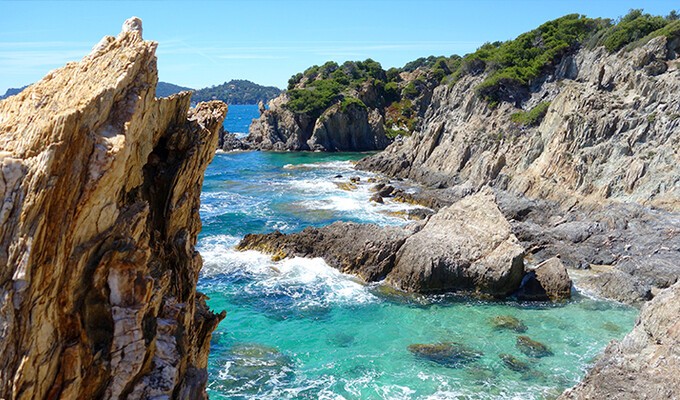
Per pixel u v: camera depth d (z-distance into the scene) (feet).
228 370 68.49
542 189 170.19
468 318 87.45
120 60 24.57
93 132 21.63
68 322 21.89
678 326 48.29
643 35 226.58
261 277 103.91
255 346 75.77
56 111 21.25
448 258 99.09
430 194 188.75
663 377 46.68
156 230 31.30
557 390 64.69
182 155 32.71
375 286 101.24
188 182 34.27
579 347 76.84
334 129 399.85
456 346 76.84
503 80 264.72
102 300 23.44
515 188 180.45
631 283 97.81
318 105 404.57
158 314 29.50
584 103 180.55
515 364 71.41
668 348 47.83
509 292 97.96
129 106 23.70
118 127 22.77
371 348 76.02
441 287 99.35
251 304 91.25
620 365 51.57
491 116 265.54
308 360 72.13
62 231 20.52
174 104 31.37
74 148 20.72
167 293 31.60
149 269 29.07
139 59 25.09
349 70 498.69
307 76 508.94
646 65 187.32
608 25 263.90
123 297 23.77
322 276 104.88
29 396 20.10
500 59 301.63
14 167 19.53
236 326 82.43
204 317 38.83
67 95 22.45
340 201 184.03
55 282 20.71
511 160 194.80
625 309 91.91
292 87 507.30
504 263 96.63
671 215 133.28
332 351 74.90
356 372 68.95
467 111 284.00
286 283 101.09
